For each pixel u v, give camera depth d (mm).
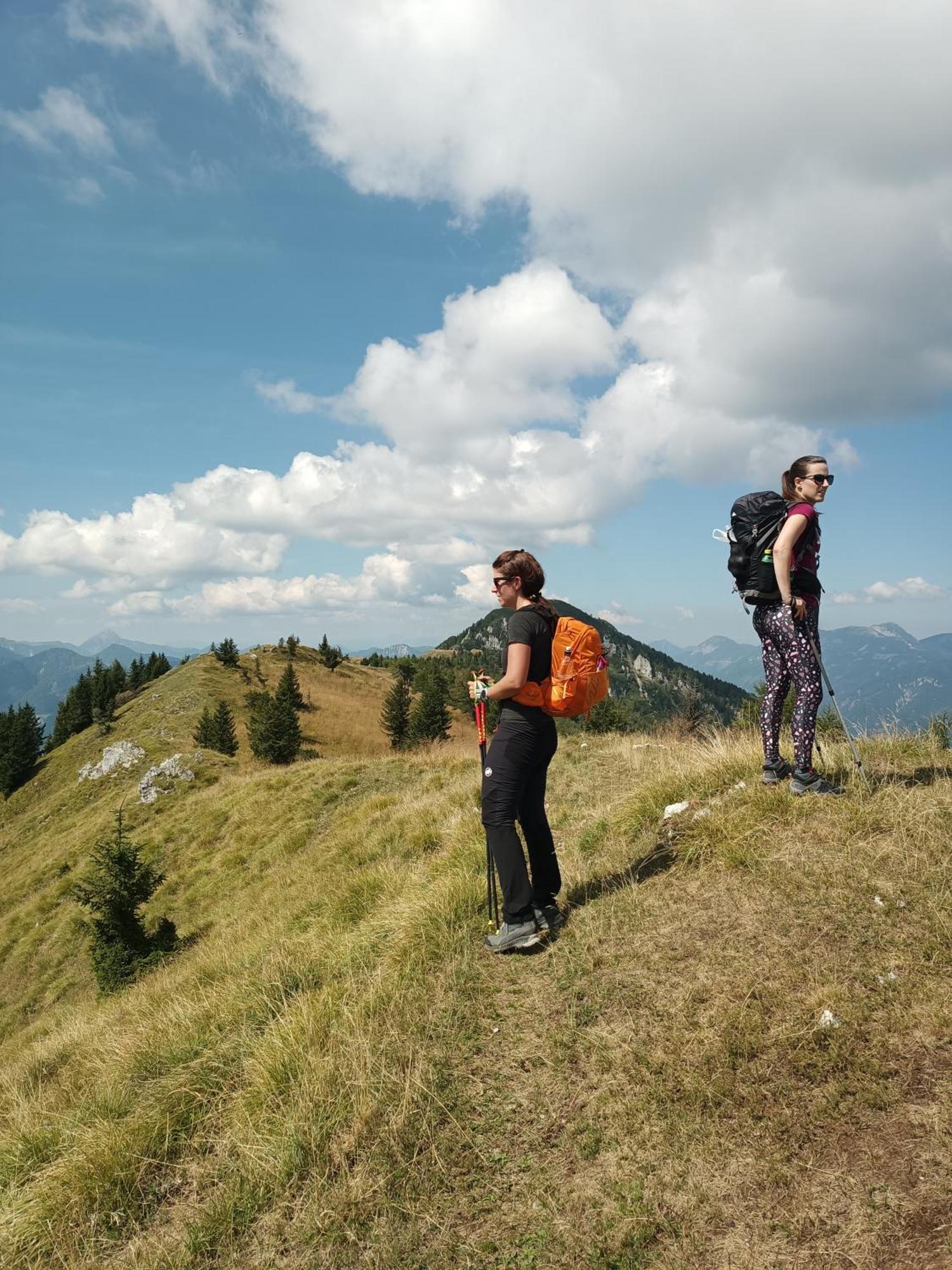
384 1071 3561
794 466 5016
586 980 3938
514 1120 3154
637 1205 2598
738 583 5316
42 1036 12891
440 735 56406
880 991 3291
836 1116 2756
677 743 10812
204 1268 2877
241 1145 3459
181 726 56062
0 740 63281
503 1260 2547
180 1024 5508
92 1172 3613
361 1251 2723
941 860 4102
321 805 16688
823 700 5090
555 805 8438
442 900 5301
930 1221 2275
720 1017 3371
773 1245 2340
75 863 24688
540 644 4102
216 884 15562
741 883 4398
